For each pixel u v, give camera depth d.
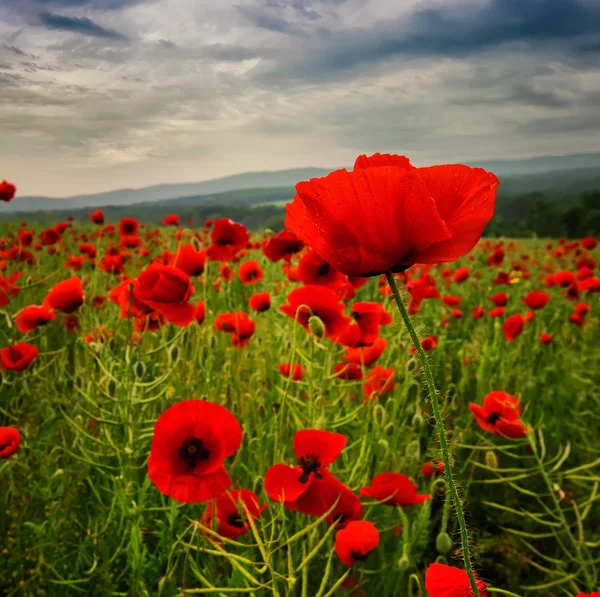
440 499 0.88
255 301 0.99
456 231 0.29
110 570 0.67
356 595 0.67
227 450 0.48
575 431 1.15
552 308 1.85
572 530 0.93
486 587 0.36
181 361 0.92
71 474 0.77
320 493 0.51
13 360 0.77
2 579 0.66
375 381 0.81
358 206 0.27
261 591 0.54
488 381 1.15
